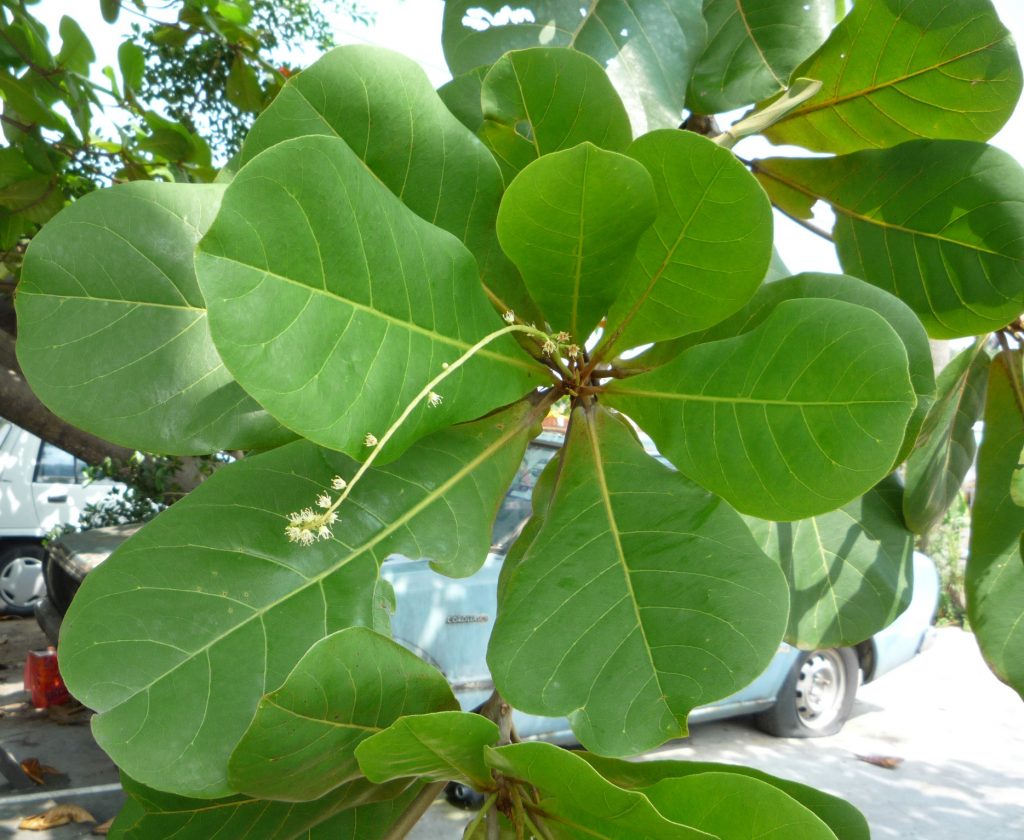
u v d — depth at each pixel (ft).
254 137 1.97
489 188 2.12
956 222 2.63
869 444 1.80
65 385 1.90
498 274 2.18
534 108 2.14
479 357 1.97
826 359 1.87
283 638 1.75
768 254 1.96
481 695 9.81
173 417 1.95
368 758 1.62
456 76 2.45
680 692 1.70
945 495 2.99
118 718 1.60
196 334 1.99
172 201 2.00
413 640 9.50
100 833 10.34
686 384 2.08
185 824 2.10
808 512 1.86
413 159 2.05
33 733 13.38
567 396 2.26
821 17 2.82
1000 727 16.31
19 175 7.34
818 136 2.79
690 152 1.87
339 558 1.87
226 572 1.78
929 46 2.51
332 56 1.97
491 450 2.14
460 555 1.97
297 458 1.95
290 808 2.11
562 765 1.52
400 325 1.74
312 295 1.56
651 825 1.53
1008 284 2.58
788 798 1.52
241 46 8.30
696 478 2.00
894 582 2.57
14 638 18.83
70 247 1.93
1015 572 2.88
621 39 2.51
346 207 1.60
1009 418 2.94
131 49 7.20
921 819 11.95
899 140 2.71
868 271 2.78
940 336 2.71
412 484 2.01
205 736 1.64
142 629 1.68
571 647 1.78
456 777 1.83
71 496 20.54
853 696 14.80
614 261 2.05
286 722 1.57
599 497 2.04
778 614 1.76
